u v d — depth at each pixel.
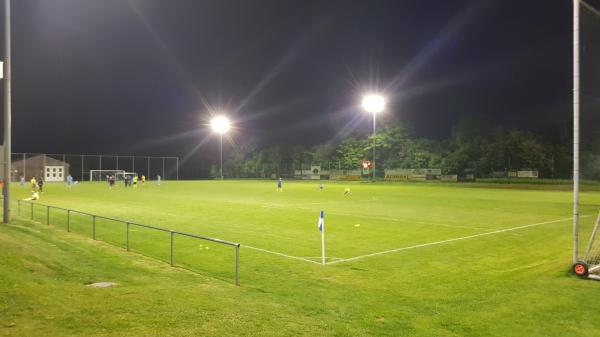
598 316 8.46
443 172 76.31
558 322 8.16
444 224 23.16
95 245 16.73
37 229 20.41
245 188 58.91
